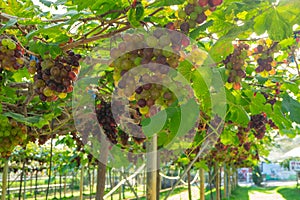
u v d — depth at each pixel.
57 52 1.90
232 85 2.09
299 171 28.00
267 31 1.58
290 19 1.56
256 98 2.81
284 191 26.11
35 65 2.02
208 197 18.89
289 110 2.90
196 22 1.59
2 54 2.01
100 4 1.73
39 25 2.06
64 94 1.97
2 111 2.83
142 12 1.58
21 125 2.86
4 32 2.12
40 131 3.48
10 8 2.26
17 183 23.59
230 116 2.87
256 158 9.05
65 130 3.59
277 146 9.94
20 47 2.07
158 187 2.59
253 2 1.57
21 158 9.62
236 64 2.05
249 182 42.19
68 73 1.95
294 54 2.84
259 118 3.69
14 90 2.87
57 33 2.02
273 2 1.52
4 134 2.73
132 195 19.75
